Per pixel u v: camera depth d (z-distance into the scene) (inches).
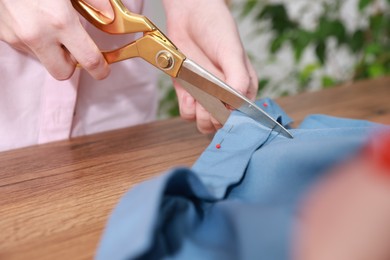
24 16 15.4
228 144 14.8
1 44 19.6
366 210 6.9
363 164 7.5
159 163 17.2
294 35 40.5
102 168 16.7
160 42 16.5
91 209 13.5
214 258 9.4
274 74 50.2
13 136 21.2
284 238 9.0
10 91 20.6
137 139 19.9
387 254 6.6
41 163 17.2
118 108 24.0
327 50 43.0
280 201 10.2
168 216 10.2
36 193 14.6
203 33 20.0
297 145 12.2
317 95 26.7
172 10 21.3
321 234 7.1
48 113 21.2
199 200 11.3
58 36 15.7
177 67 16.7
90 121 23.5
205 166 13.6
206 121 19.0
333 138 11.9
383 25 39.6
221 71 20.0
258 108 15.7
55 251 11.3
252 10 44.2
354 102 25.1
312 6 46.5
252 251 9.2
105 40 21.7
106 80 22.7
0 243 11.7
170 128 21.3
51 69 16.7
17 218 13.0
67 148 18.8
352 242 6.8
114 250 8.6
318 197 7.5
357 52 40.8
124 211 9.4
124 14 16.5
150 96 25.1
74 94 21.0
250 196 12.2
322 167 10.6
